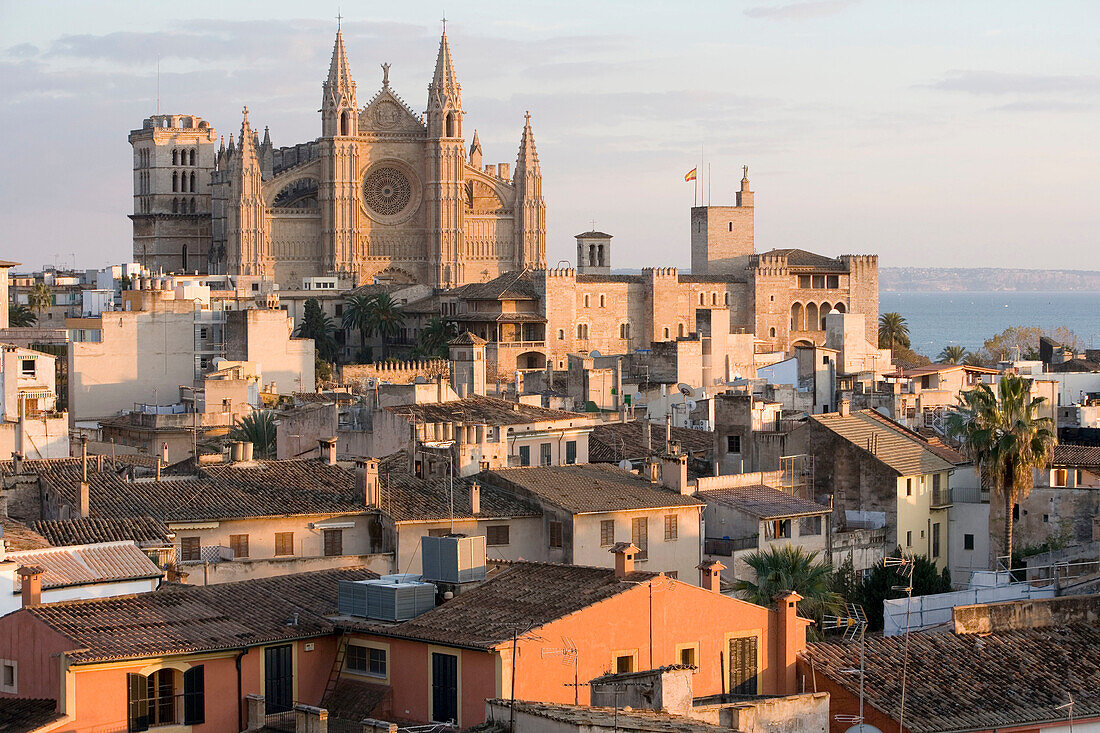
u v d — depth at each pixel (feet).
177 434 620.08
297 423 485.56
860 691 233.96
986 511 427.33
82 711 209.26
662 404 639.76
